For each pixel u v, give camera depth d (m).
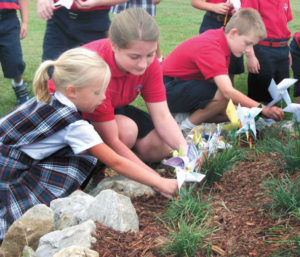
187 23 8.77
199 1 4.41
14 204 2.37
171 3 11.23
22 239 2.10
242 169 2.64
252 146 3.00
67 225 2.06
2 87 5.02
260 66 4.31
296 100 4.49
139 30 2.30
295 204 2.05
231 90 3.34
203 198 2.34
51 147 2.41
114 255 1.84
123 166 2.34
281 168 2.55
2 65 4.29
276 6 4.22
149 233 2.00
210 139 2.80
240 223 2.05
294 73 4.23
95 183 2.90
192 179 2.24
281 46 4.30
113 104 2.80
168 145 2.93
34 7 10.33
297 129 3.12
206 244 1.90
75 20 4.02
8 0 4.05
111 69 2.59
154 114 2.86
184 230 1.88
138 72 2.46
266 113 3.20
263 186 2.37
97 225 1.99
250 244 1.89
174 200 2.26
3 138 2.44
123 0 4.08
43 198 2.39
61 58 2.33
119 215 2.01
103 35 4.18
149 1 5.14
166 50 6.53
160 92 2.83
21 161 2.44
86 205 2.17
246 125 2.81
